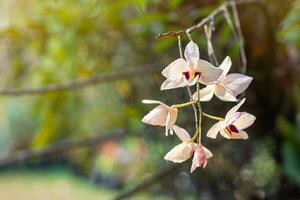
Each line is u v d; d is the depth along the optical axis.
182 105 0.59
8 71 1.61
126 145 1.94
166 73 0.57
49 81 1.41
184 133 0.59
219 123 0.58
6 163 1.32
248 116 0.58
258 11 1.18
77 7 1.32
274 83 1.25
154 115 0.59
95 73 1.45
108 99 1.61
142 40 1.39
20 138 4.14
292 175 1.21
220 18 1.00
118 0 1.31
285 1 1.18
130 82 1.45
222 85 0.59
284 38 1.12
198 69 0.57
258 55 1.20
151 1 1.13
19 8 1.47
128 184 2.07
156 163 1.58
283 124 1.23
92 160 1.76
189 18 1.19
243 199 1.36
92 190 3.01
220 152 1.31
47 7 1.30
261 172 1.34
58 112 1.46
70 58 1.36
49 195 3.19
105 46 1.42
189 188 1.44
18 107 4.08
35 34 1.38
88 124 1.64
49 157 1.39
